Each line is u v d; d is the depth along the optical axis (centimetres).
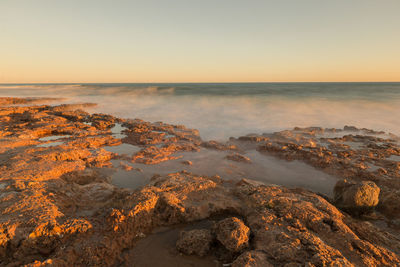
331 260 416
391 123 2062
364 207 698
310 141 1442
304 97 3819
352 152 1227
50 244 496
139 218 588
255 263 428
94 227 549
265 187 776
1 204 589
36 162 933
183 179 808
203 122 2267
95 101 3875
